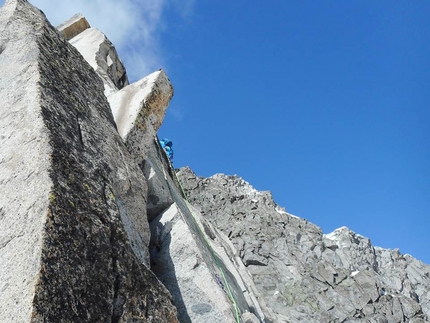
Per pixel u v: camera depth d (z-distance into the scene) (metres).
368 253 70.38
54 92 5.75
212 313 6.70
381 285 60.78
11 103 5.54
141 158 8.34
